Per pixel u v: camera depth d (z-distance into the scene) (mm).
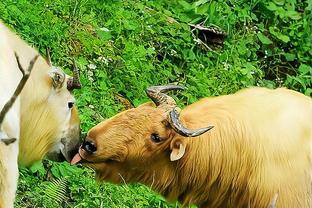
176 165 11180
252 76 16516
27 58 11078
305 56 17750
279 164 10867
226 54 16703
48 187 12172
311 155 10906
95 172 11680
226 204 11250
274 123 10977
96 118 13797
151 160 11164
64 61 14570
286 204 10867
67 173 12625
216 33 17016
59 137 11656
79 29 15297
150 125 11047
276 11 17797
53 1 15281
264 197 10914
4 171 10391
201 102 11398
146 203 12578
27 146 11453
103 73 14656
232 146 10969
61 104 11484
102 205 12312
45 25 14500
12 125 10367
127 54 15250
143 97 14930
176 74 15945
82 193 12461
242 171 10977
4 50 10547
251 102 11188
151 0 16969
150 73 15430
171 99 11250
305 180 10891
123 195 12492
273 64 17594
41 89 11242
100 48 15125
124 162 11188
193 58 16328
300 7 18609
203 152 11016
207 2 17172
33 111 11266
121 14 15875
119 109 14375
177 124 10812
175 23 16516
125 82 15086
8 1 14391
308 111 11117
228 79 16125
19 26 14344
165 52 16219
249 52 17172
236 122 11016
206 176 11109
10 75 10453
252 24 17656
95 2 15914
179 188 11344
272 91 11375
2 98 10258
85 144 11211
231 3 17641
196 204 11422
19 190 12242
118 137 11062
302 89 17156
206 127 10844
